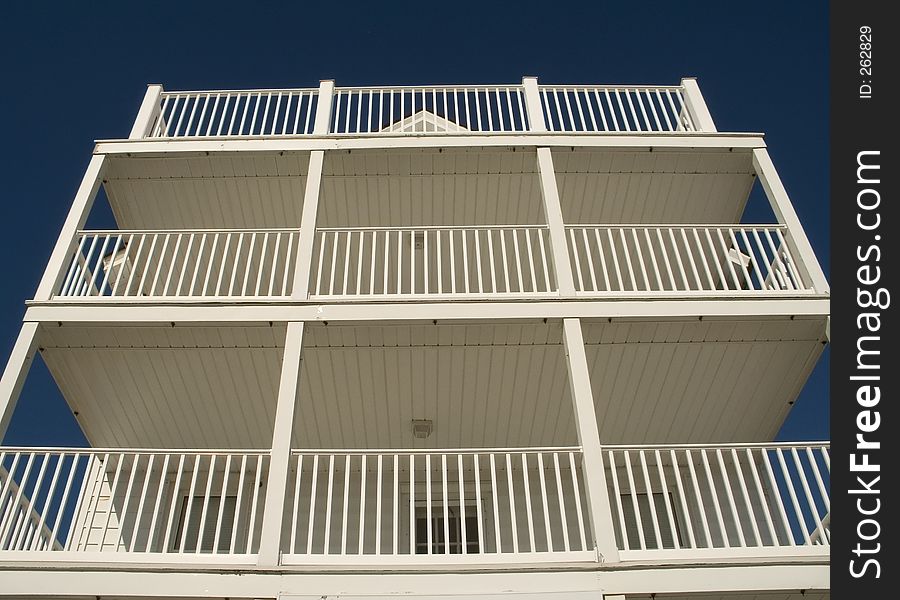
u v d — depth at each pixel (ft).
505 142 32.78
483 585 20.94
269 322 26.84
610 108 35.14
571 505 34.55
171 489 34.88
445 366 29.86
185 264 28.81
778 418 33.24
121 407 32.09
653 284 36.73
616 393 31.65
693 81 36.22
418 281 37.96
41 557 21.13
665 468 35.29
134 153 32.55
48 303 26.96
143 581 20.86
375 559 21.40
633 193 34.78
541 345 28.68
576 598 20.67
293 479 34.83
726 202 35.19
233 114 34.88
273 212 35.42
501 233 28.99
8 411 24.36
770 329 27.96
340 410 32.53
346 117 34.76
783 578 21.17
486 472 35.42
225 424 33.35
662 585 20.99
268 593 20.75
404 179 34.09
